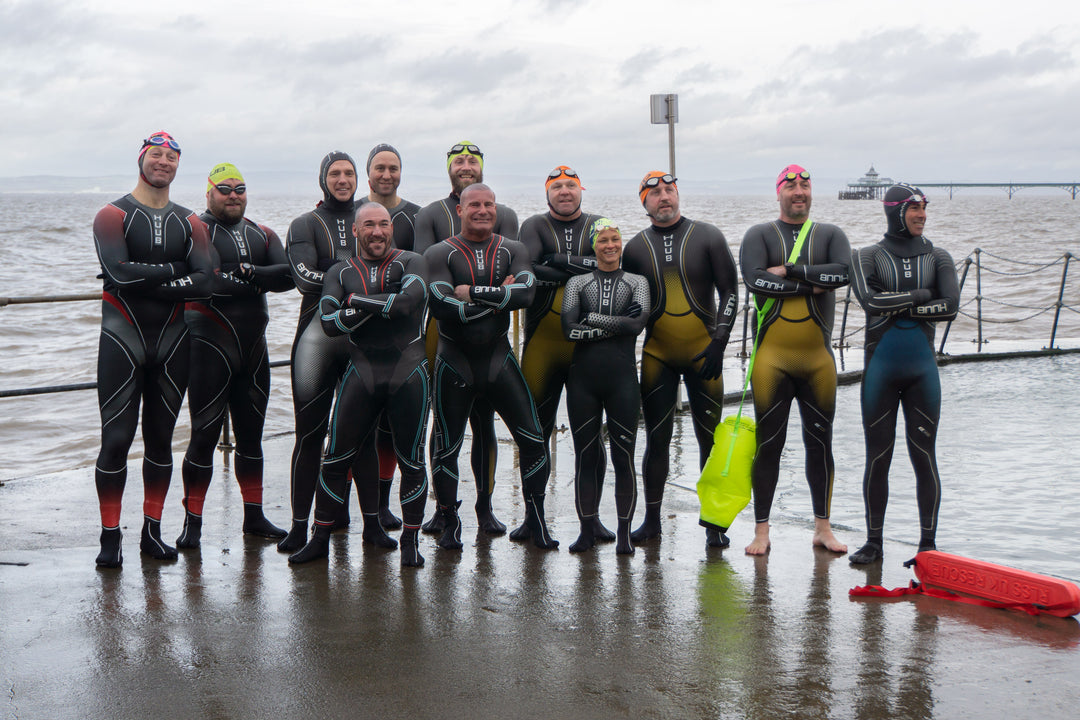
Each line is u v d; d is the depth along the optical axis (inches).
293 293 973.2
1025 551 218.5
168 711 132.6
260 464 223.9
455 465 211.0
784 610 173.2
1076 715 131.6
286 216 3688.5
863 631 162.9
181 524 231.9
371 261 199.9
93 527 226.5
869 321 205.3
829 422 209.8
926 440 200.7
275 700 136.0
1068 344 572.4
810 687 140.5
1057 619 168.4
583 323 203.3
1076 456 311.0
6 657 150.9
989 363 513.3
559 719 130.2
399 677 143.9
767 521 210.1
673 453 316.8
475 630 163.5
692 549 212.4
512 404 207.9
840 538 222.7
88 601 176.7
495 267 204.1
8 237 2384.4
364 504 216.1
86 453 440.1
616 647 155.7
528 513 217.3
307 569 198.1
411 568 198.5
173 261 197.9
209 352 211.0
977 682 142.3
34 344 716.7
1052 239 2055.9
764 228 210.8
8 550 208.4
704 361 213.0
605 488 270.1
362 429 200.1
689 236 213.2
